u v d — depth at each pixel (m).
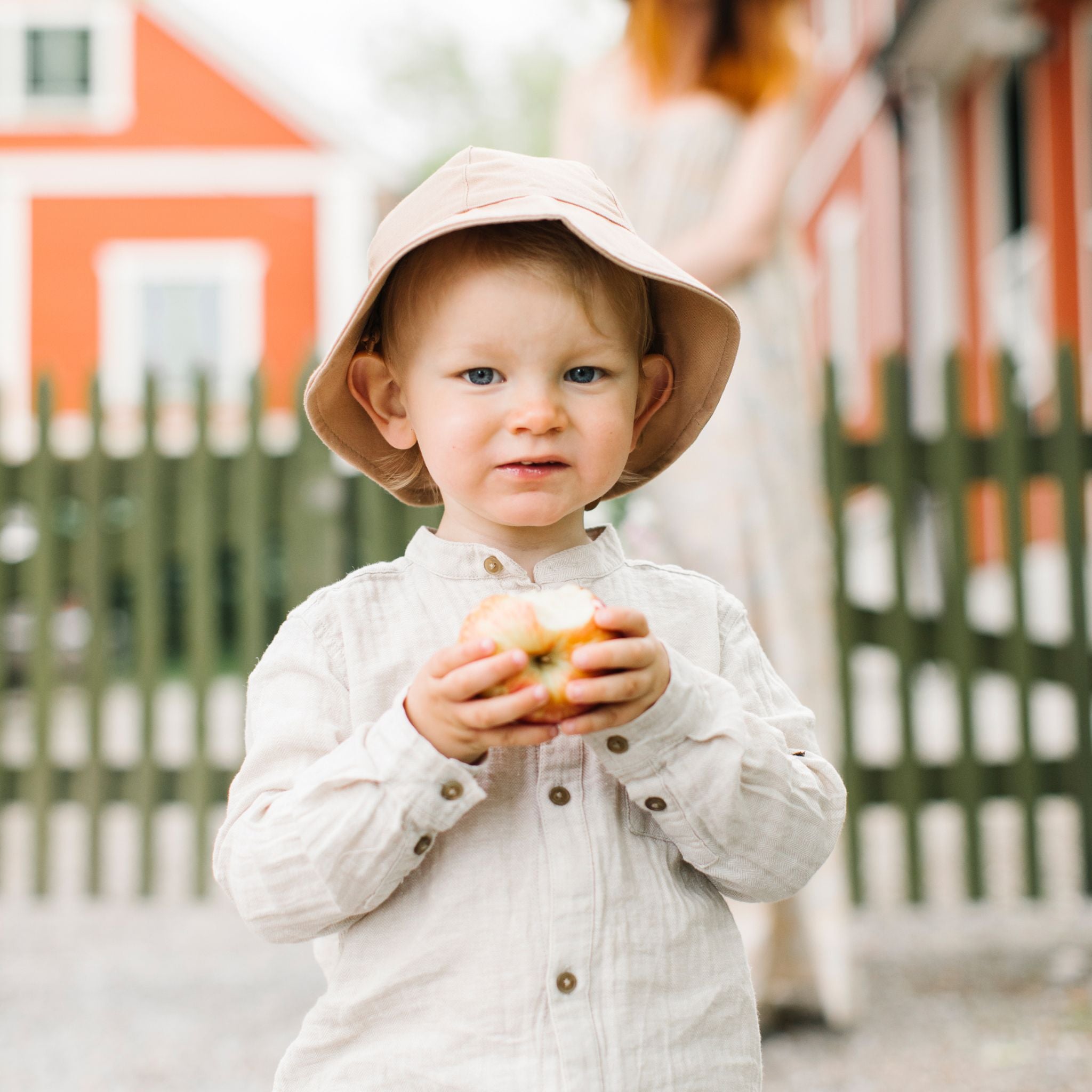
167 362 17.14
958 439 3.95
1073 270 8.70
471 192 1.54
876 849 5.02
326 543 4.19
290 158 17.17
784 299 2.99
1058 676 4.04
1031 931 3.83
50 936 4.01
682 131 2.94
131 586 12.31
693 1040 1.44
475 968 1.41
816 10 15.54
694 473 2.89
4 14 16.94
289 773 1.49
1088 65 8.47
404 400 1.63
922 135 11.31
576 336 1.50
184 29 17.03
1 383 16.86
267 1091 2.80
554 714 1.35
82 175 17.03
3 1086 2.82
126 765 4.41
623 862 1.46
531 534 1.62
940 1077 2.78
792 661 2.88
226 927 4.09
